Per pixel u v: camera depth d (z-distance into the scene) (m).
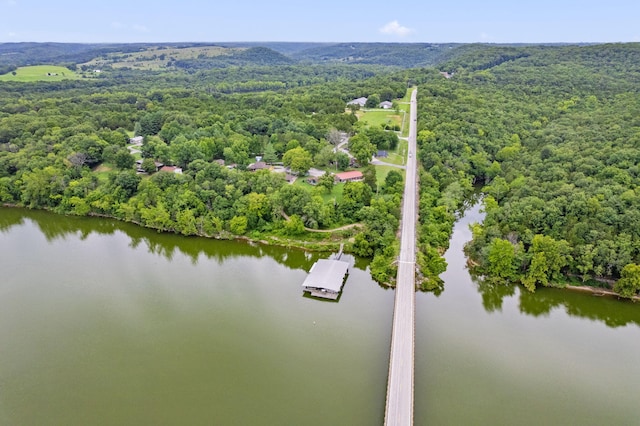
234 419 81.88
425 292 121.19
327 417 82.12
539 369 94.38
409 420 75.31
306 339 103.50
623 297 117.50
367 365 95.38
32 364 96.69
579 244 123.81
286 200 156.38
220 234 154.75
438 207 155.12
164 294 123.19
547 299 119.69
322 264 128.25
